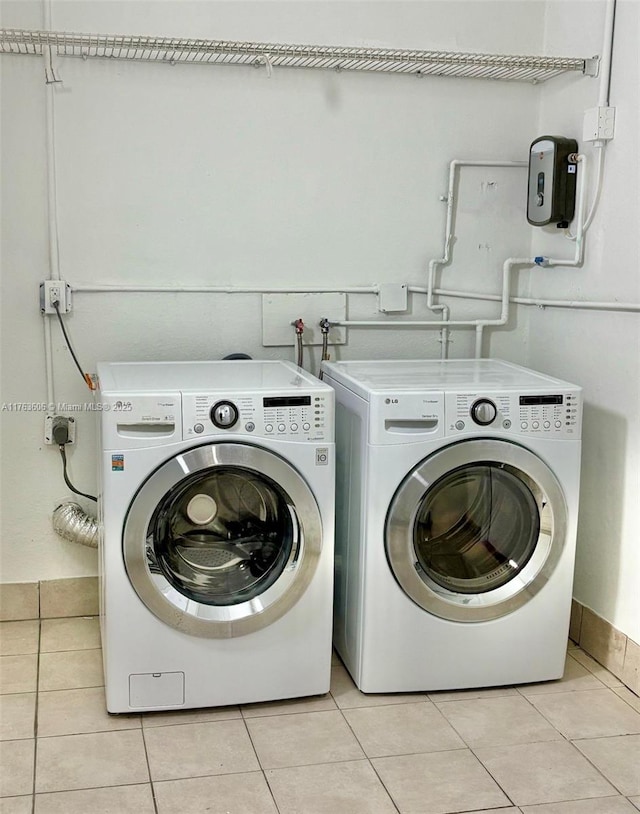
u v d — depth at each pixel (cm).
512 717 250
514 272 329
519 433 254
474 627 260
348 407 267
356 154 308
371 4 300
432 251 321
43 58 278
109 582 236
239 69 294
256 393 238
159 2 285
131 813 203
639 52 260
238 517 251
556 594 264
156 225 296
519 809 208
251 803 208
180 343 306
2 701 251
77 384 299
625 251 269
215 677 247
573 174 294
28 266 289
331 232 311
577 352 296
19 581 305
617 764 227
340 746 233
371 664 257
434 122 312
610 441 278
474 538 266
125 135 289
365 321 318
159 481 232
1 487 299
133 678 242
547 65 286
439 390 248
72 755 226
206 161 296
